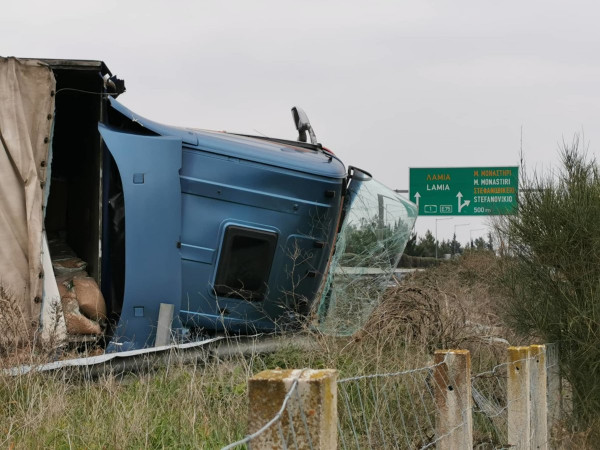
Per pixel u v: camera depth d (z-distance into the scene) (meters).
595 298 8.58
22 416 6.27
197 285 10.20
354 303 10.87
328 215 10.78
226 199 10.35
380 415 5.66
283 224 10.54
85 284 10.06
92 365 7.92
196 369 7.93
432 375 4.60
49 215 11.59
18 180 9.48
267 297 10.45
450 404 4.54
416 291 10.52
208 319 10.23
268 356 9.03
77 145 11.52
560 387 8.34
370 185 11.62
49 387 7.07
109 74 10.65
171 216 10.08
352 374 7.87
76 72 10.11
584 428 8.09
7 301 8.55
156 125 10.39
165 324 9.90
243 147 10.56
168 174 10.09
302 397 2.65
